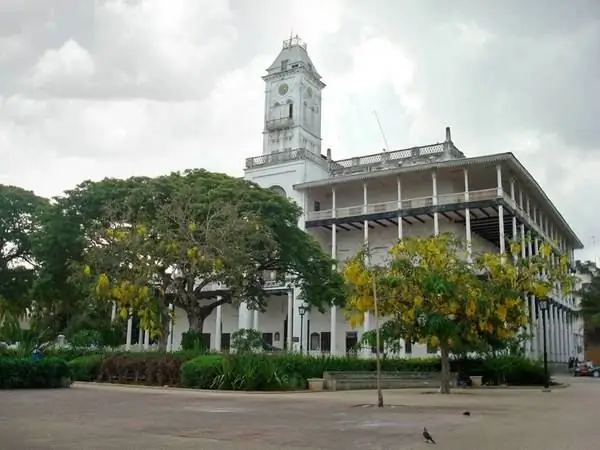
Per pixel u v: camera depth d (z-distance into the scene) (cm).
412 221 4588
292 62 5388
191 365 2188
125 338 4569
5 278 4384
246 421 1102
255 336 2645
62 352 3028
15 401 1494
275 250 3066
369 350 3916
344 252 4941
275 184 5028
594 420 1191
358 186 4838
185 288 3009
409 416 1237
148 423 1047
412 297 2028
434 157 4738
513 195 4366
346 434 928
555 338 5125
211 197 2978
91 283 2692
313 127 5447
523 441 868
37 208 4188
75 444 782
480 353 3020
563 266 2311
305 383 2302
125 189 3114
